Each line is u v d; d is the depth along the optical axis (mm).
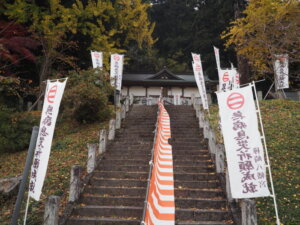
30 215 5805
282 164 7758
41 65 17609
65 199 6355
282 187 6523
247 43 13500
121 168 7926
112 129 10508
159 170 7371
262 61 15258
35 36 14406
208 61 31375
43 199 6465
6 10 15406
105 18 19359
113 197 6293
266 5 12195
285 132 10336
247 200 4594
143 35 22766
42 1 17078
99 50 18516
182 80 28547
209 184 6875
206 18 30219
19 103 16469
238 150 5094
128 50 33062
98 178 7355
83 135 12102
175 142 9891
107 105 13953
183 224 5391
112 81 14141
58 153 10117
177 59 39125
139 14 21859
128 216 5809
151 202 5613
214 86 28703
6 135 11328
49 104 5363
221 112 5438
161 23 41781
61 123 14789
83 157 9211
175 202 6105
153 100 23438
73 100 11805
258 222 5258
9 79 11969
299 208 5652
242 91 5410
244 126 5180
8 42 11844
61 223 5312
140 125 12453
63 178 7520
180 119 13344
